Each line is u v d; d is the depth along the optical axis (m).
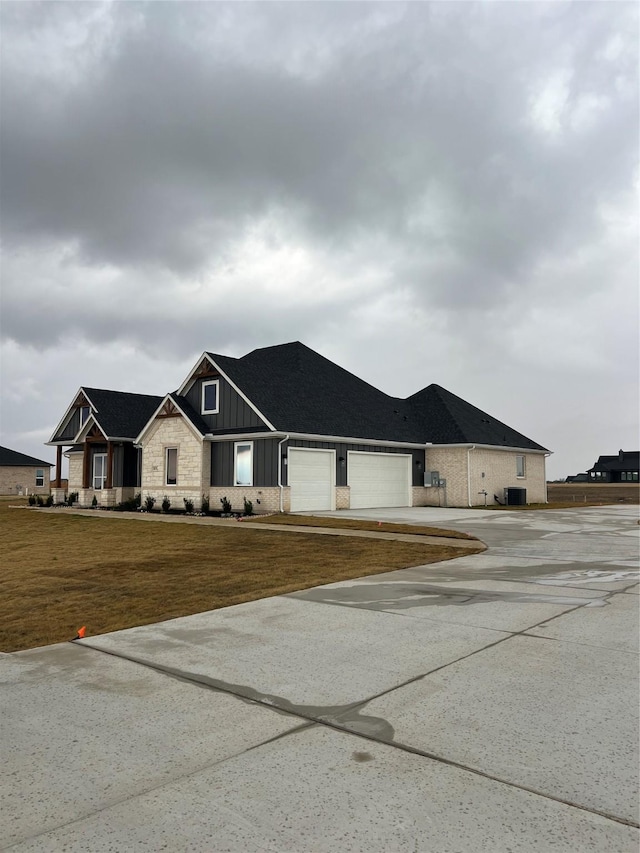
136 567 11.48
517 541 14.62
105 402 30.39
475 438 30.31
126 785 3.31
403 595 8.43
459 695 4.59
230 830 2.87
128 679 5.06
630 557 11.95
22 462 57.06
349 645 5.98
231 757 3.62
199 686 4.87
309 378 29.14
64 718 4.25
